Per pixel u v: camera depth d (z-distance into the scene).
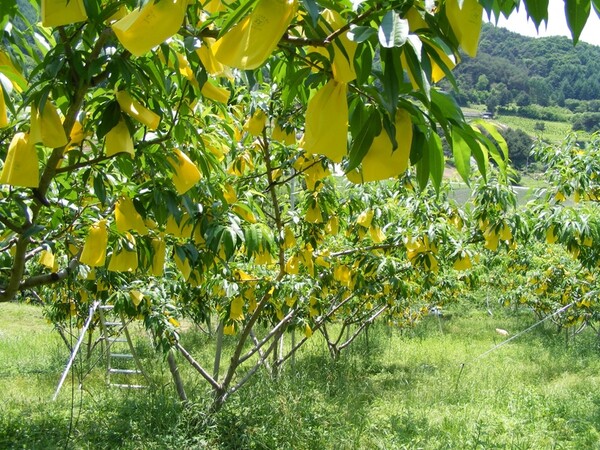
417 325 14.61
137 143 1.86
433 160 0.95
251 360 9.30
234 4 0.91
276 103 3.26
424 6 0.79
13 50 1.53
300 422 5.21
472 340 12.59
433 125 0.88
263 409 5.52
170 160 1.91
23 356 9.37
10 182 1.35
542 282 10.80
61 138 1.30
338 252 5.71
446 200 5.93
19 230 1.92
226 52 0.75
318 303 6.43
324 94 0.85
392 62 0.77
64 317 7.52
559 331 13.24
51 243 2.29
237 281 4.87
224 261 3.31
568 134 6.38
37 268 4.71
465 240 5.89
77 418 5.31
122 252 2.29
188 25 1.08
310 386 6.86
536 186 6.14
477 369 8.90
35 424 5.34
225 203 2.72
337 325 14.05
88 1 1.12
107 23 1.25
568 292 10.80
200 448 4.69
